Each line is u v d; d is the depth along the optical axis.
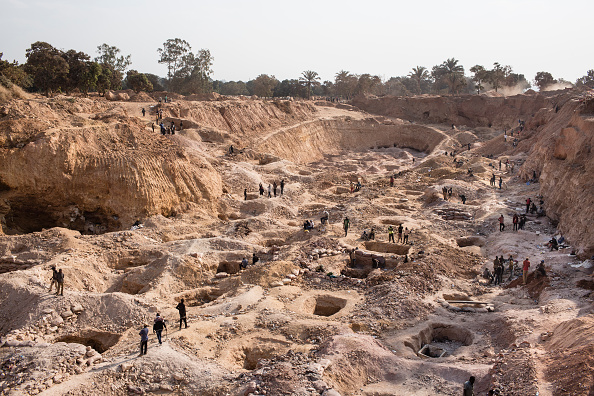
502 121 93.88
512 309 21.16
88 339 20.88
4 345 18.61
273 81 130.88
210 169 42.16
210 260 28.56
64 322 21.22
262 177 49.69
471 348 18.41
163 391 15.88
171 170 37.69
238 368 17.34
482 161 57.94
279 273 26.02
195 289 25.34
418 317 21.06
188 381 16.19
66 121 38.72
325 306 23.69
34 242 28.81
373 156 81.00
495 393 13.66
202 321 20.69
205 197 39.62
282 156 71.88
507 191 45.28
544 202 37.47
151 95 78.69
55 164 33.56
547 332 17.39
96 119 43.19
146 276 26.30
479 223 36.28
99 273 26.59
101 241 29.89
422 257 28.20
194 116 65.50
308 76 131.00
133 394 15.79
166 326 20.36
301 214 41.34
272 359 17.17
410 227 35.88
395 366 16.88
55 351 17.73
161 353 17.41
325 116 91.88
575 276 23.11
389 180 53.62
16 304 22.16
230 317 20.97
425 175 56.38
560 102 62.00
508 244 30.31
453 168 57.12
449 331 20.38
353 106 106.31
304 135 81.31
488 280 26.05
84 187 34.59
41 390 15.55
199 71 106.62
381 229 35.72
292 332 19.48
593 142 32.12
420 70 142.50
